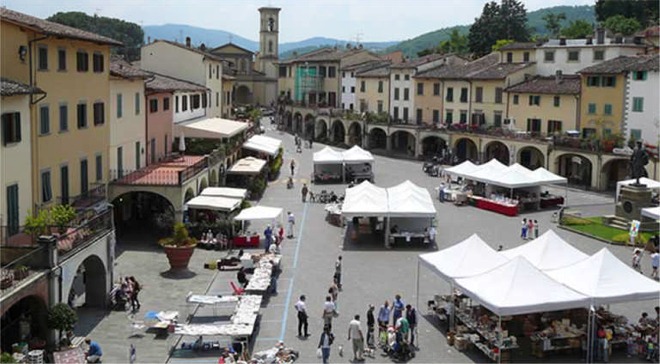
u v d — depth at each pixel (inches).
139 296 1354.6
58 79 1401.3
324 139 4461.1
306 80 4763.8
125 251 1706.4
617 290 1083.3
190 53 2938.0
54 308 1023.0
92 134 1603.1
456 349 1116.5
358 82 4345.5
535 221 1980.8
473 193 2518.5
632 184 2069.4
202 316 1251.2
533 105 3139.8
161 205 2074.3
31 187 1267.2
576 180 2901.1
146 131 2094.0
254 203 2436.0
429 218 2011.6
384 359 1075.3
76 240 1135.0
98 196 1560.0
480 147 3307.1
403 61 4414.4
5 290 914.7
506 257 1250.6
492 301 1045.2
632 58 2859.3
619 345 1102.4
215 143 2497.5
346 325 1224.8
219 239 1770.4
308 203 2456.9
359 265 1637.6
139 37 6437.0
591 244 1868.8
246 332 1079.6
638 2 4822.8
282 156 3590.1
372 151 3996.1
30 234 1099.3
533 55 3422.7
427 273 1566.2
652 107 2637.8
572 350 1084.5
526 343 1122.0
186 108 2632.9
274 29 6107.3
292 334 1181.1
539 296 1050.1
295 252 1760.6
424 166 3228.3
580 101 2915.8
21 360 920.9
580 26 5044.3
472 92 3481.8
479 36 5408.5
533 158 3157.0
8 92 1115.9
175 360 1047.6
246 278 1443.2
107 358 1035.3
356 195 1943.9
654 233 1950.1
